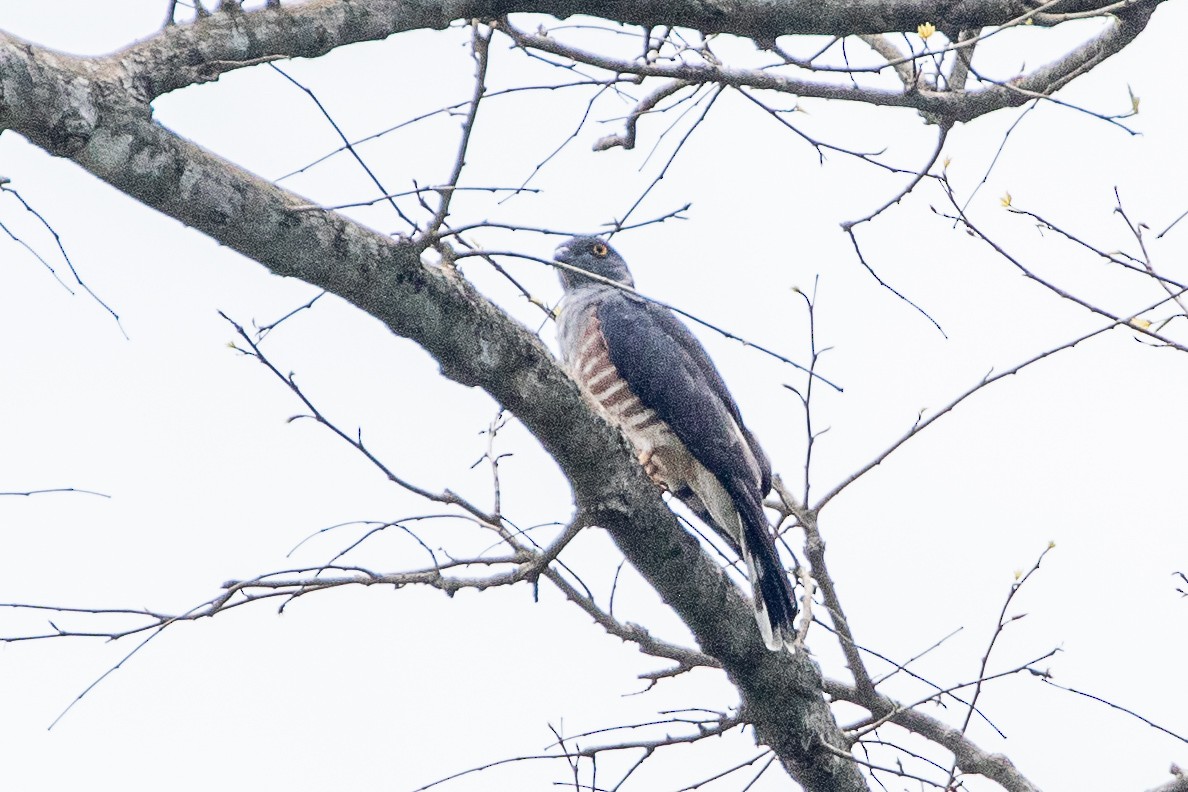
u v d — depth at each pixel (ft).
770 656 36.32
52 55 25.89
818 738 36.52
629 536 34.45
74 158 26.32
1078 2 37.52
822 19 35.68
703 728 35.17
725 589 35.91
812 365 35.29
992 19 37.04
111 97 26.18
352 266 29.19
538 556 34.06
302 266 28.91
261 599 30.22
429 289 30.30
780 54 33.19
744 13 35.17
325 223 28.78
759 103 34.01
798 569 35.19
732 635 35.99
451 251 32.04
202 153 27.48
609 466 33.86
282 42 29.01
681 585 35.35
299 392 30.55
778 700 36.40
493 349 31.53
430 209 28.68
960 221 32.55
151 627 29.30
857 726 38.22
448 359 31.35
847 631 37.24
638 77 33.83
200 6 28.25
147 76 26.94
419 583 32.12
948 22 36.81
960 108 36.06
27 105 25.27
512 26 33.09
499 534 32.73
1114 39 38.32
